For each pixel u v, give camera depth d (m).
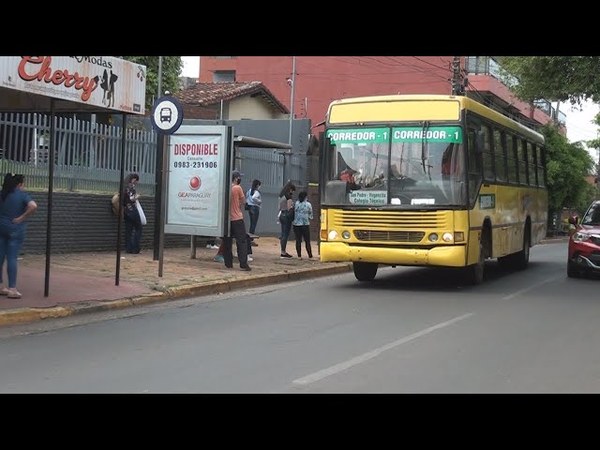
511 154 16.19
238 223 14.57
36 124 14.11
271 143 17.05
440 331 9.09
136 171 16.88
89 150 15.46
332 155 13.09
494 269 18.06
